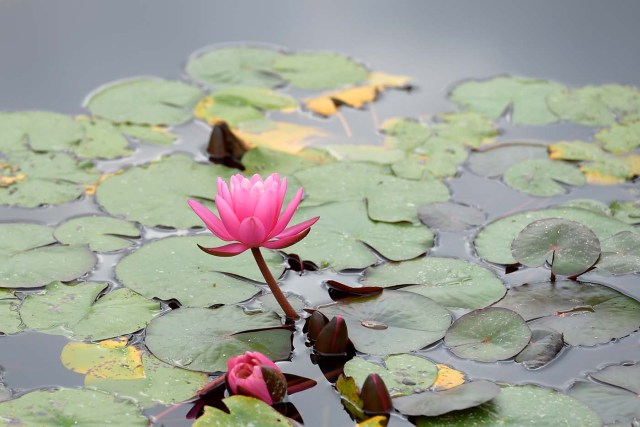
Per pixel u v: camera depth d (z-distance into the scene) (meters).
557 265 3.39
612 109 4.96
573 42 5.80
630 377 2.89
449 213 3.93
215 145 4.48
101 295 3.37
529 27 6.01
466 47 5.78
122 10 6.20
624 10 6.21
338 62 5.56
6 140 4.57
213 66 5.51
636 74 5.39
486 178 4.30
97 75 5.36
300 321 3.22
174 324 3.16
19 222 3.87
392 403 2.75
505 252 3.62
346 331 3.03
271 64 5.56
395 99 5.17
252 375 2.72
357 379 2.87
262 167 4.36
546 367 2.96
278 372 2.77
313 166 4.35
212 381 2.88
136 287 3.39
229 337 3.10
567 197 4.12
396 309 3.23
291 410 2.79
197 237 3.70
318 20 6.16
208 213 3.07
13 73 5.33
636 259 3.48
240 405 2.68
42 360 3.01
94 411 2.72
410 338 3.09
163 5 6.30
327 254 3.62
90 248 3.67
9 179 4.24
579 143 4.62
